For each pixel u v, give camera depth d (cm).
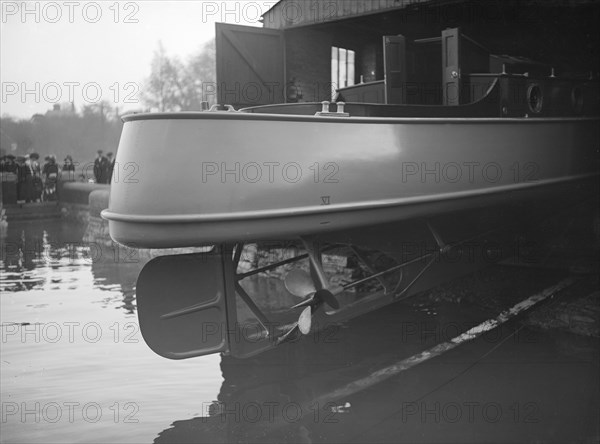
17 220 1808
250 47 806
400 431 405
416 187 517
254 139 436
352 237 568
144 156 430
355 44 958
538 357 532
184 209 425
